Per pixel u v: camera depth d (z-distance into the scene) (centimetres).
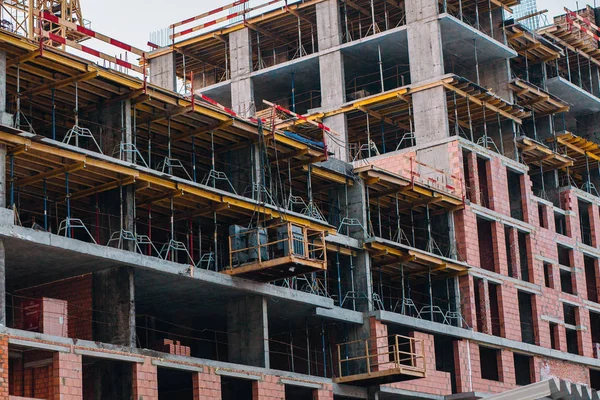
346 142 8550
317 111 8756
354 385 6756
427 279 7875
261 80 9262
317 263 6031
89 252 5241
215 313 6569
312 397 6469
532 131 9750
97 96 5778
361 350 6931
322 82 8806
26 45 5225
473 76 9194
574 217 9388
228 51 9519
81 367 5097
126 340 5406
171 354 5562
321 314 6638
